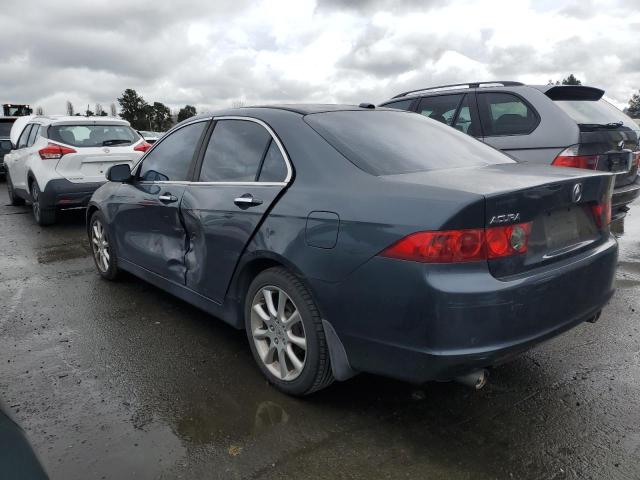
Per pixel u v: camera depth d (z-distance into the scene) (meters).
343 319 2.62
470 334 2.30
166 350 3.70
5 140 9.61
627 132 5.54
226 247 3.29
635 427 2.69
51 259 6.29
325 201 2.72
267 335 3.12
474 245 2.31
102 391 3.14
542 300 2.48
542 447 2.55
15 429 1.42
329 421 2.80
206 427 2.76
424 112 6.56
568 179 2.66
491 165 3.15
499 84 6.04
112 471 2.42
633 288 4.77
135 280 5.36
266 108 3.51
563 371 3.29
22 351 3.71
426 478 2.35
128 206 4.53
